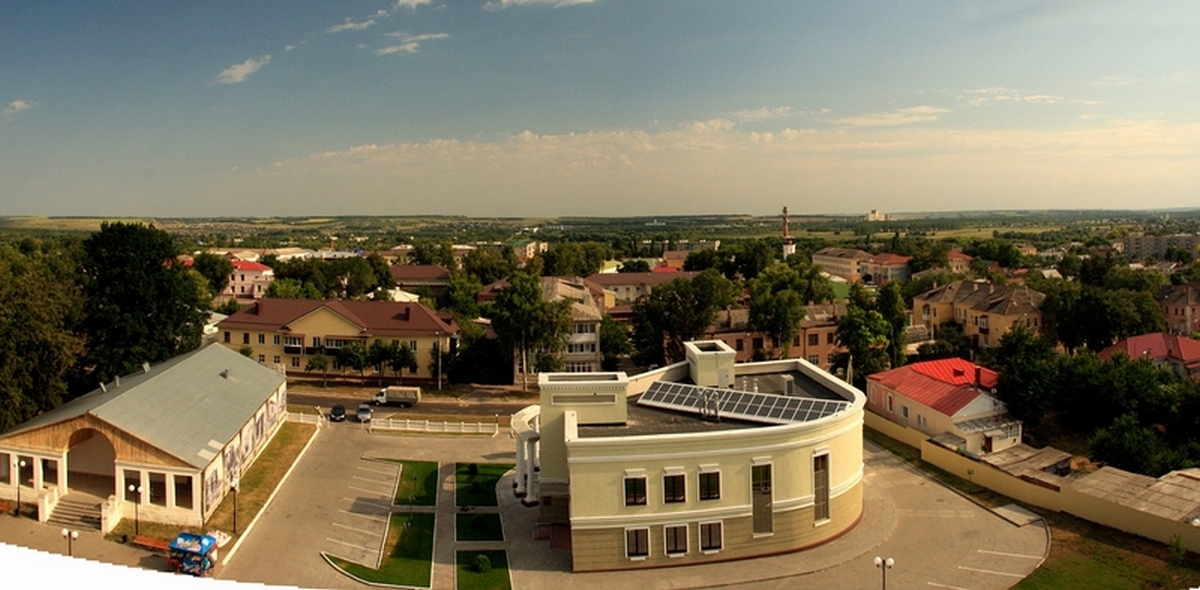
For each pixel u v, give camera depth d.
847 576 42.50
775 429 44.38
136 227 81.62
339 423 73.81
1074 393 69.88
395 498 54.91
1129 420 59.47
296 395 85.94
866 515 51.06
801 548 45.53
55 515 47.19
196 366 62.41
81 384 78.75
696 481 43.81
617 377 50.50
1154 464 54.97
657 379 58.56
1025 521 49.44
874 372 88.81
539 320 88.69
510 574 43.38
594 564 43.62
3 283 59.84
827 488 46.44
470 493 56.16
